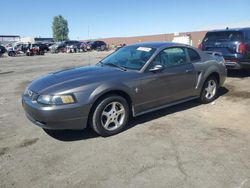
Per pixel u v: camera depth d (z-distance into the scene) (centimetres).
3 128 504
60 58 2491
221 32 929
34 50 3300
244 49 873
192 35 3938
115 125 460
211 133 455
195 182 316
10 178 335
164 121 518
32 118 436
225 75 670
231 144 412
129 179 326
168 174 334
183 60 566
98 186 314
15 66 1758
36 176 338
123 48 589
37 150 409
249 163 355
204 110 583
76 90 413
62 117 406
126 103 464
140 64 500
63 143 430
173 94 543
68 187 314
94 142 431
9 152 404
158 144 418
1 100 726
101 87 429
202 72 596
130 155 385
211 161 362
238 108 591
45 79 468
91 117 435
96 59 2191
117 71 479
